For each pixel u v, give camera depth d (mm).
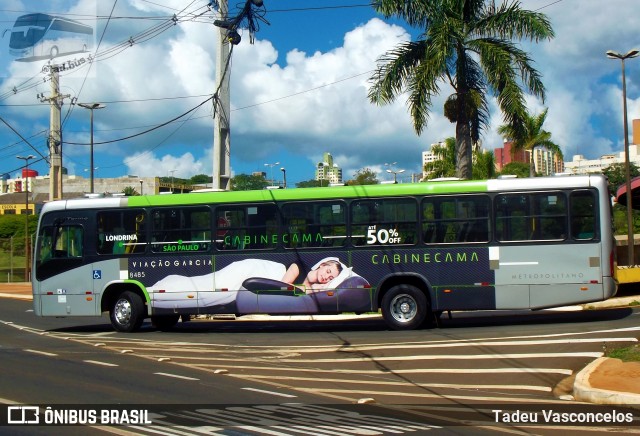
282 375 12094
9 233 58781
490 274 16656
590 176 16547
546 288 16422
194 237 18281
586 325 16266
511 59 22562
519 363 12531
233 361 13688
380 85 23406
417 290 17016
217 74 23000
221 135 23078
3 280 45125
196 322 21750
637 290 22719
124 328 18766
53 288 19125
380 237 17234
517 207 16672
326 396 10258
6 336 18328
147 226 18656
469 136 23422
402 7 22969
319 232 17547
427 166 41344
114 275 18750
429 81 22062
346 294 17266
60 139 35562
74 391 10578
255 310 17734
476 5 23469
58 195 35250
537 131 38250
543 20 22359
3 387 10906
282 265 17656
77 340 17328
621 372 10648
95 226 19031
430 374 11992
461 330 16656
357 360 13492
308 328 19062
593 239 16344
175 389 10766
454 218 16938
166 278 18359
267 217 17875
